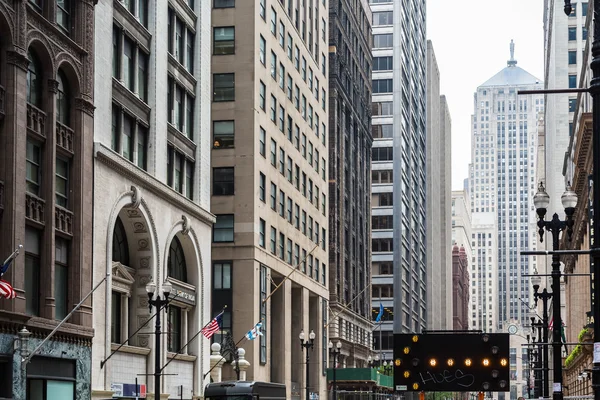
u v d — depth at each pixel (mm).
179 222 55969
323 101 99562
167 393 53094
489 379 32750
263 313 73438
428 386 32969
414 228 174500
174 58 56531
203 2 61875
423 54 197875
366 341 122062
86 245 43312
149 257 51844
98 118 45562
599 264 18312
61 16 42594
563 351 91062
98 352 44781
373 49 158625
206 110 61875
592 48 18734
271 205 77500
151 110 52781
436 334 33219
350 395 92500
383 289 151875
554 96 129125
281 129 81562
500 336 32875
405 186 160875
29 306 38688
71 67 42469
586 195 69812
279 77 81188
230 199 72062
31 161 39281
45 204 39750
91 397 43562
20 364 36125
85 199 43281
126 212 49875
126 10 49594
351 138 116875
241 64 73188
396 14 158500
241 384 45156
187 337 58594
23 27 37656
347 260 112750
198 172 60125
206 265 60719
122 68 49375
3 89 36625
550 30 146000
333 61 106812
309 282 89250
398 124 155375
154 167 52469
